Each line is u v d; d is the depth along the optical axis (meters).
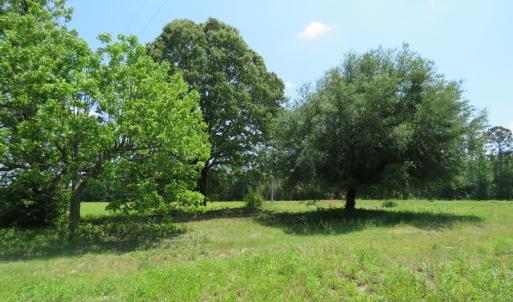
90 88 12.35
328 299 5.89
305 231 14.90
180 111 14.24
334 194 23.38
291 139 19.19
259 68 24.88
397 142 17.20
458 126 18.14
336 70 19.98
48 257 10.36
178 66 22.36
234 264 7.88
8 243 12.20
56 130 12.12
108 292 6.62
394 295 6.00
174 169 14.49
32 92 12.21
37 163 12.95
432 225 15.59
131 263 9.53
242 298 6.01
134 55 14.32
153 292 6.21
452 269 7.22
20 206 17.14
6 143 11.80
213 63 22.75
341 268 7.30
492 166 55.09
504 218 18.28
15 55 12.09
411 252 8.75
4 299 6.32
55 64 12.79
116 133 12.68
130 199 14.07
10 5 15.50
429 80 19.41
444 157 18.80
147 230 15.30
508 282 6.69
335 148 18.48
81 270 8.81
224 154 24.11
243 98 22.61
